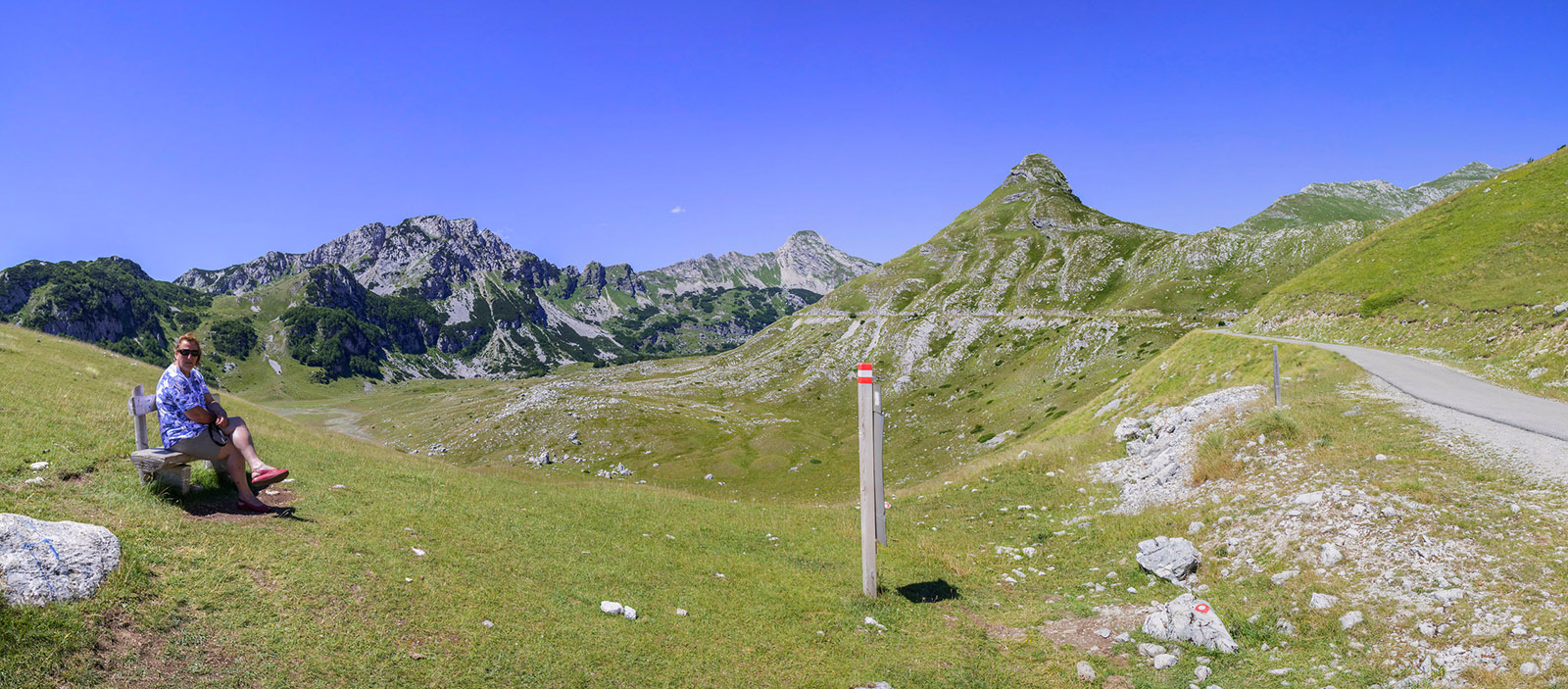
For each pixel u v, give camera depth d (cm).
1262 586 1298
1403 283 5209
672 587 1353
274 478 1226
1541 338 2973
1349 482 1546
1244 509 1662
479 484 2075
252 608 905
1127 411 4797
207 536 1073
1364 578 1189
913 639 1217
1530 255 4556
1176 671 1048
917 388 14788
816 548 1866
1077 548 1816
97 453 1388
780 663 1075
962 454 9006
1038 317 16312
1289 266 13550
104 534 898
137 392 1262
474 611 1055
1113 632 1218
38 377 2414
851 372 16838
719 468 10144
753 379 17938
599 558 1464
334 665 837
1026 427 9219
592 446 12181
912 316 18838
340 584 1023
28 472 1199
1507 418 1884
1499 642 923
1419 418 1953
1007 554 1847
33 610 750
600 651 1014
